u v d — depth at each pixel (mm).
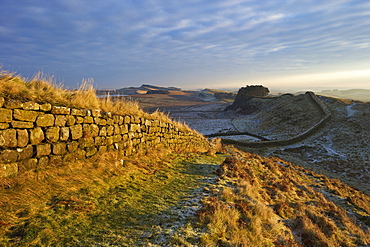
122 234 4066
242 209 6070
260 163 16609
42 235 3559
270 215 6551
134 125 9195
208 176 9289
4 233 3393
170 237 4168
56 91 6336
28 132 4777
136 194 5926
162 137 12148
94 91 7809
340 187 18547
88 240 3707
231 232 4758
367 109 71125
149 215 4957
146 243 3893
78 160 6133
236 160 13922
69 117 5871
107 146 7402
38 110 5012
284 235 5730
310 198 11922
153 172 8102
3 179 4223
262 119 94500
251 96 149500
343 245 7352
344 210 11383
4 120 4309
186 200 6164
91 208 4695
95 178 5969
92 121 6727
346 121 64438
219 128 81000
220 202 6129
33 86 5656
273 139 59781
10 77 5285
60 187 5020
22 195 4277
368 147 45562
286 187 11523
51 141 5336
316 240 6219
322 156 43469
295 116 80750
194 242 4145
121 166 7406
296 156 44281
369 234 8914
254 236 4918
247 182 9258
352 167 36719
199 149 16750
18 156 4555
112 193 5629
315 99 90625
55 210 4270
